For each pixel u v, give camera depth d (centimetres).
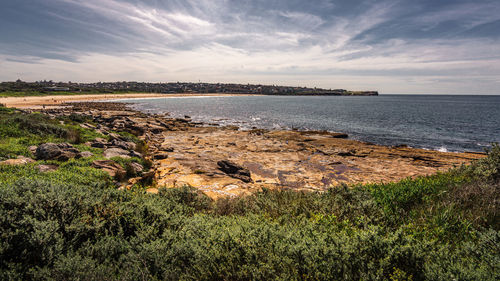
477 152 2142
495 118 5522
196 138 2583
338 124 4350
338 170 1520
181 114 5834
